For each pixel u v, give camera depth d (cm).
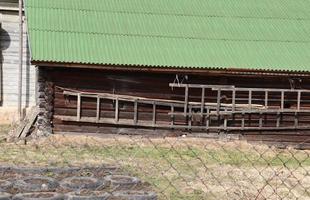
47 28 2238
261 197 1316
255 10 2572
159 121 2217
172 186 1353
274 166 1758
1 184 795
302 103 2272
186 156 1867
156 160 1728
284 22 2511
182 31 2369
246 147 2109
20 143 1953
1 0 2606
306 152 2173
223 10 2541
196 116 2223
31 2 2364
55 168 900
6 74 2628
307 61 2283
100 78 2172
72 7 2388
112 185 833
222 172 1606
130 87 2191
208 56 2238
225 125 2231
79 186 811
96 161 1612
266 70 2205
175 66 2155
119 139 2102
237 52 2288
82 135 2144
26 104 2641
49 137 2055
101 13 2388
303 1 2677
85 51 2155
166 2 2538
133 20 2383
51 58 2083
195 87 2198
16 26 2633
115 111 2183
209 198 1281
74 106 2167
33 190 793
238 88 2212
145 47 2236
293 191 1405
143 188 848
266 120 2258
